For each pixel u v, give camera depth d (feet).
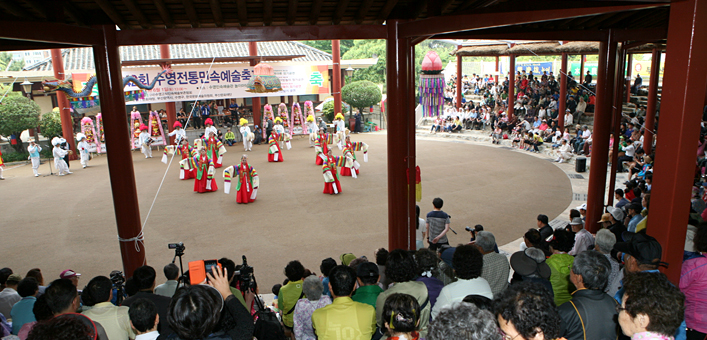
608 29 26.58
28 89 63.62
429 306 11.18
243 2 17.75
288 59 76.07
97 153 71.92
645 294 7.57
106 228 35.70
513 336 7.47
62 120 66.95
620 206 28.09
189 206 41.14
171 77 72.13
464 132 82.84
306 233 33.30
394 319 8.70
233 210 39.58
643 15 24.82
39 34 16.63
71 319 7.59
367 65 91.61
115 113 21.02
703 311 10.93
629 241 10.31
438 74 95.35
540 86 80.79
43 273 27.66
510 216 36.22
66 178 54.70
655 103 48.91
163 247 31.30
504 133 73.15
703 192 28.22
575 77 95.09
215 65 74.49
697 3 11.22
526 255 12.61
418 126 94.02
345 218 36.52
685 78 11.59
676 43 11.69
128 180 22.00
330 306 10.31
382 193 43.96
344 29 21.34
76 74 66.95
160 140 73.31
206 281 10.12
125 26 21.02
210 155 57.67
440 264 14.30
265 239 32.30
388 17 21.45
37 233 34.83
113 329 10.62
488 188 45.16
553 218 35.50
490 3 19.97
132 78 51.67
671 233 12.32
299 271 15.07
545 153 64.13
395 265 11.18
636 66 96.84
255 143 79.56
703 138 40.45
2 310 15.10
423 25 19.58
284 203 41.29
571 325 8.71
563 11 14.03
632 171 43.01
